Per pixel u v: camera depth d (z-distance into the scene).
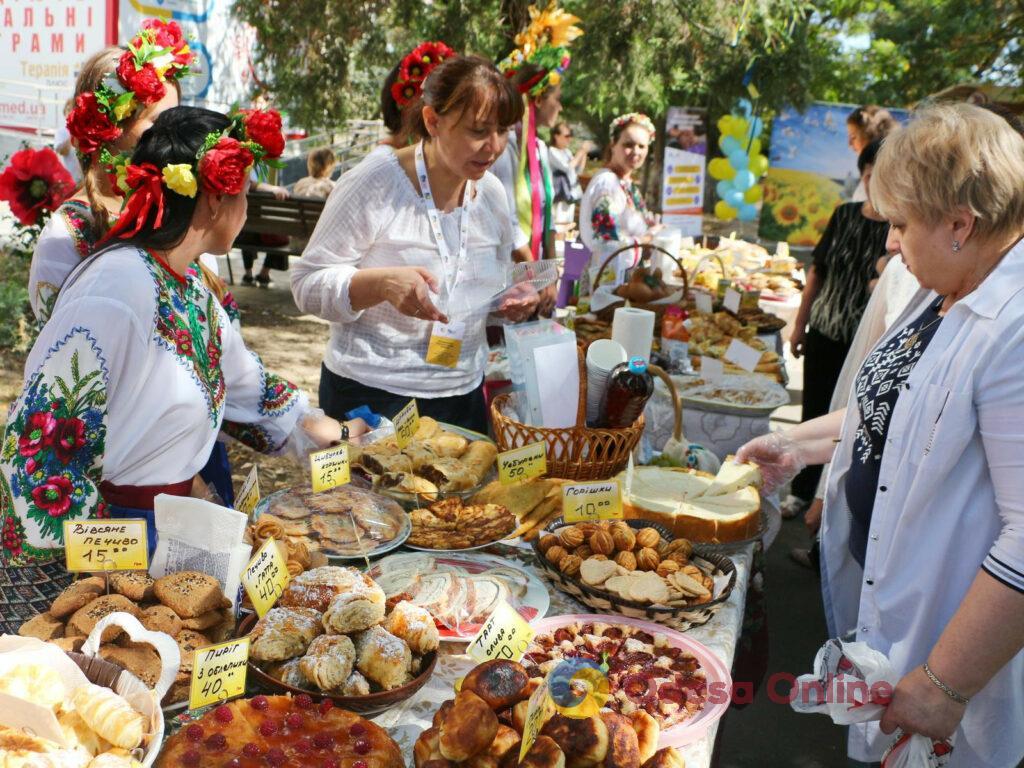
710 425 3.43
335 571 1.67
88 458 1.63
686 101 12.44
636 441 2.46
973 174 1.58
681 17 8.79
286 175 10.70
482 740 1.31
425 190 2.72
